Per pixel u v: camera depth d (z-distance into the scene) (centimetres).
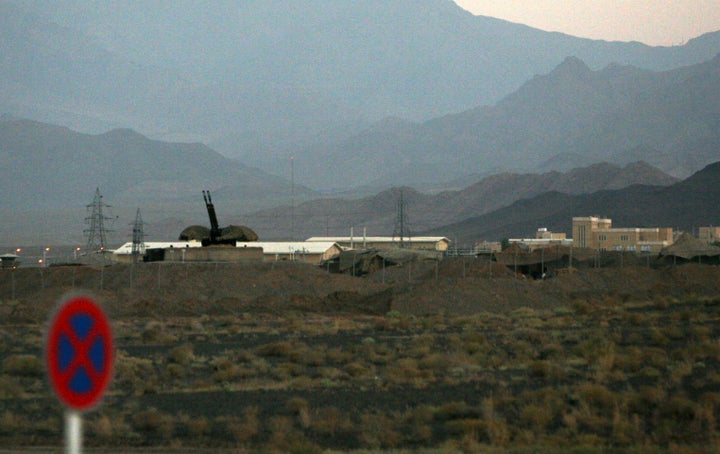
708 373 13350
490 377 13800
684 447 8169
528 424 9794
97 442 9281
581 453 8138
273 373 14550
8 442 9331
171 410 11362
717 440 8650
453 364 15300
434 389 12731
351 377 14175
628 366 14300
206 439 9475
